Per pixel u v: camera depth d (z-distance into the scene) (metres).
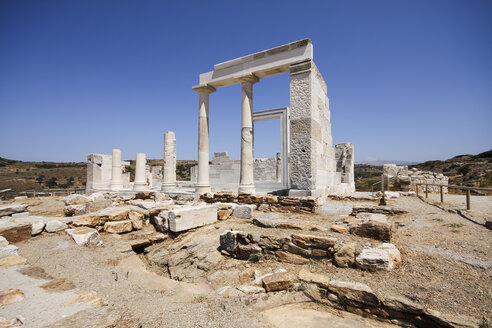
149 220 10.01
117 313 3.79
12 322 3.36
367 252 5.20
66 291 4.49
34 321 3.44
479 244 5.63
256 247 6.48
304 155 10.68
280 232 6.82
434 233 6.57
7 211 10.08
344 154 22.80
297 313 4.33
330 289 4.61
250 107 12.84
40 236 7.89
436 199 12.51
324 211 9.81
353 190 22.38
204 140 13.95
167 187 16.89
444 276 4.57
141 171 18.95
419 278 4.59
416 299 4.06
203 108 14.06
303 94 10.90
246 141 12.62
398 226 7.40
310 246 5.91
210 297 4.80
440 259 5.12
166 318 3.86
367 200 12.38
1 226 7.38
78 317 3.60
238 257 6.77
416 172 18.61
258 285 5.13
